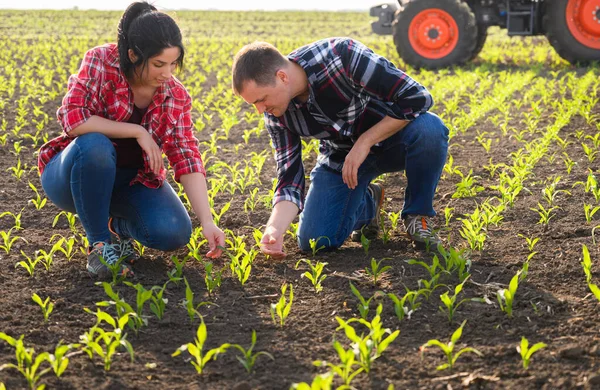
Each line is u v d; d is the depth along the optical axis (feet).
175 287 12.90
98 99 12.60
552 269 13.39
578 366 9.71
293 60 12.55
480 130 27.43
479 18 46.14
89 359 10.12
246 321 11.58
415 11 45.88
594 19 42.11
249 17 107.24
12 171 21.79
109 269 12.98
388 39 79.36
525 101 32.12
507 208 17.53
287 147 14.12
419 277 13.20
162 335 11.02
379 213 15.75
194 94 37.29
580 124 27.14
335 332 11.12
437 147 13.88
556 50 43.39
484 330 10.96
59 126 28.68
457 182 20.26
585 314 11.30
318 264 12.76
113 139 13.12
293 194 13.85
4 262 14.10
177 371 9.91
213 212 16.53
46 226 16.76
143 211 13.35
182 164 13.33
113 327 11.27
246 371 9.92
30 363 9.50
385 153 14.51
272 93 12.09
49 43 65.72
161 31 11.69
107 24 95.40
